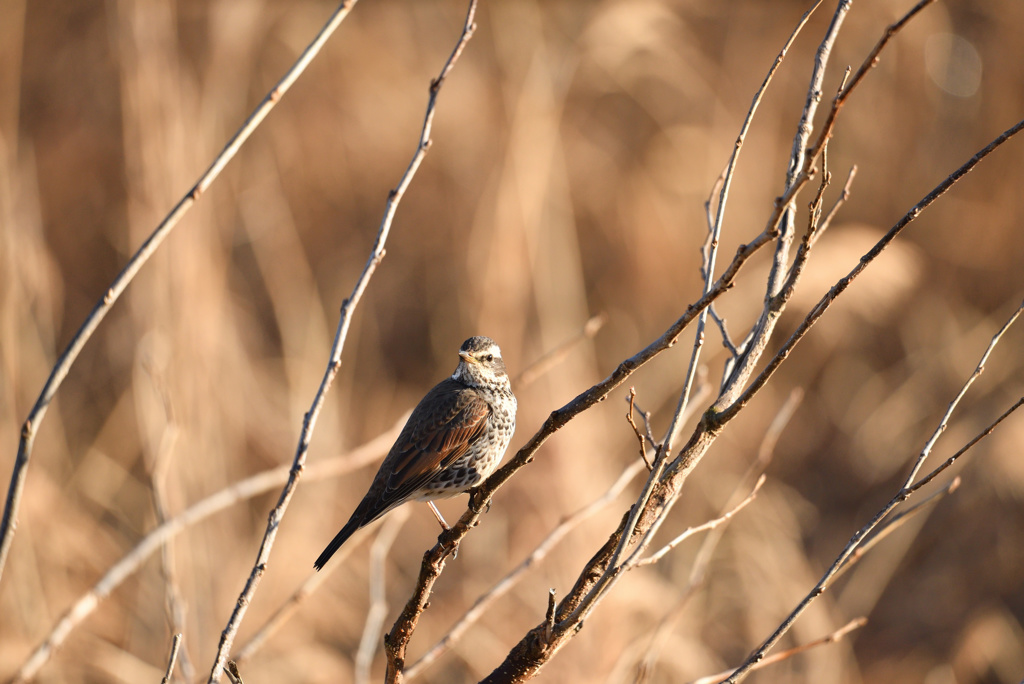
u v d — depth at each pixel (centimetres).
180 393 1134
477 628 1076
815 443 1512
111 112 1672
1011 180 1578
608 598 999
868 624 1230
